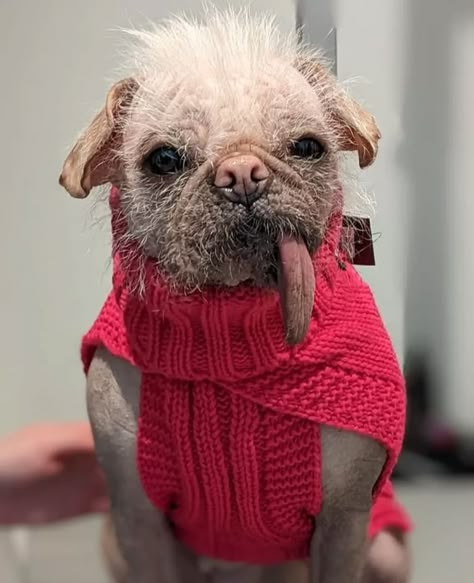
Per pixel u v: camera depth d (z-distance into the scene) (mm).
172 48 550
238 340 549
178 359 559
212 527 635
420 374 1058
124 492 623
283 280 489
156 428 590
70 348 911
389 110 820
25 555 847
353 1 757
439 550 857
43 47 838
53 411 922
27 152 874
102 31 804
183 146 504
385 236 787
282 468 578
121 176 561
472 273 1048
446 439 1044
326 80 573
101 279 882
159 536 647
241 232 482
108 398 606
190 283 507
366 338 589
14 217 891
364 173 689
